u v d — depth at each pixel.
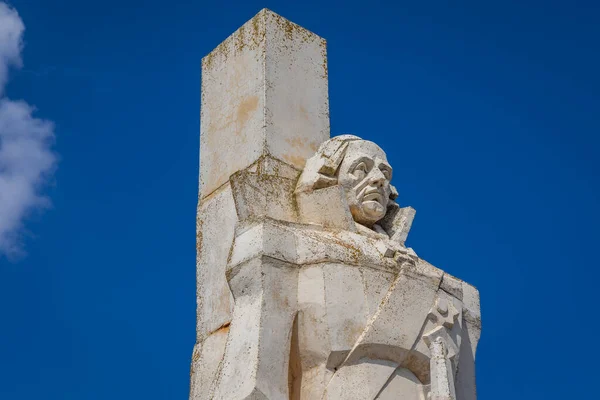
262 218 14.80
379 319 14.61
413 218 16.30
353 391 14.31
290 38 17.27
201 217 16.78
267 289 14.36
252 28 17.28
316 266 14.70
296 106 16.84
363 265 14.94
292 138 16.59
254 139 16.42
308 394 14.34
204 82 17.81
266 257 14.48
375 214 15.73
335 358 14.41
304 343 14.48
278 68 16.91
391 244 15.38
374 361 14.59
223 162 16.83
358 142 16.02
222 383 14.01
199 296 16.33
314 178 15.64
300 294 14.62
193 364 15.89
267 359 13.96
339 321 14.49
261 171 16.06
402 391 14.69
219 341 15.67
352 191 15.67
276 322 14.27
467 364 15.88
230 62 17.44
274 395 13.84
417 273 15.15
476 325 16.22
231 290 14.71
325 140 16.95
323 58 17.56
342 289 14.66
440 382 14.55
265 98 16.53
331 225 15.51
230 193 16.39
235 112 16.97
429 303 15.11
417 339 14.84
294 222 15.26
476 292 16.50
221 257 16.20
